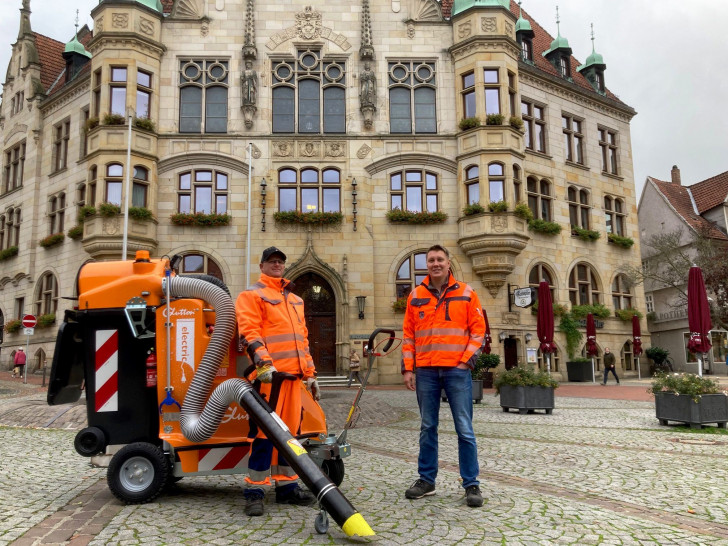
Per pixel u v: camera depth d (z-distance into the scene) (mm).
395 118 24438
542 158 26281
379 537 3779
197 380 4699
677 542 3689
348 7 24844
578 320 25922
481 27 23984
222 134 23469
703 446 7879
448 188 24062
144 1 23516
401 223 23719
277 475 4574
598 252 27797
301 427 4848
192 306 4930
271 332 4762
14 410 11352
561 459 6828
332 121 24172
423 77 24672
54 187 26828
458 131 24172
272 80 24188
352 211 23250
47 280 26625
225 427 4902
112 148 22234
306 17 24594
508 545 3615
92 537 3834
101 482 5699
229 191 23281
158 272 5062
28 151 28578
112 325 5062
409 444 8258
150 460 4758
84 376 5234
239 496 5043
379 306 23172
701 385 9969
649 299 40906
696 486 5387
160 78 23766
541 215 25812
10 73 31172
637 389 19812
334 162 23656
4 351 28125
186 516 4352
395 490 5184
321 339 22953
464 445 4699
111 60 22781
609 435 9016
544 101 26953
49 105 27922
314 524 4016
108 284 5031
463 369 4801
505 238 22656
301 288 23219
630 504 4703
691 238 37750
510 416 11969
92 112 23281
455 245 23766
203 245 22922
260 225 23016
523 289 20953
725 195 39188
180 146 23406
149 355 5020
